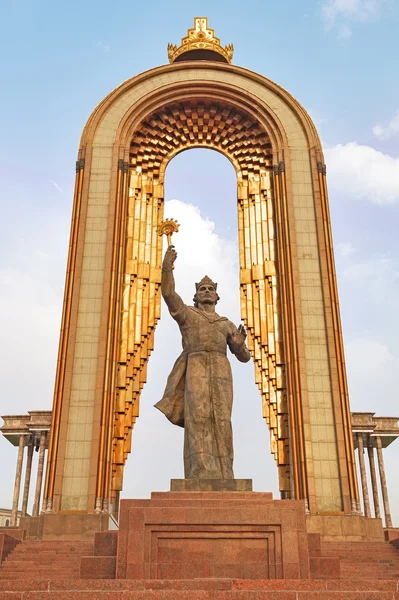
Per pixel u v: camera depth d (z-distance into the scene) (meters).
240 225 23.69
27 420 26.03
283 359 20.77
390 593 7.91
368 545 14.59
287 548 9.77
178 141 25.02
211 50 25.95
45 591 7.94
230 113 24.69
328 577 10.30
